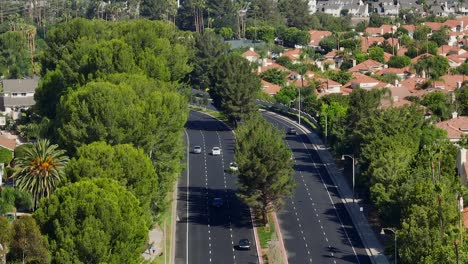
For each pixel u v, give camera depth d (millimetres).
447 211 199875
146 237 190625
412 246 194500
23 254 171500
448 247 183375
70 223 178250
